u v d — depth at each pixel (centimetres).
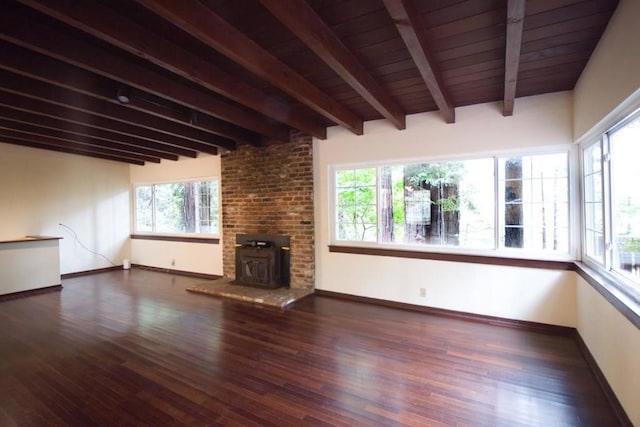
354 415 190
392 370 239
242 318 352
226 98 331
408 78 275
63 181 574
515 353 264
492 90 301
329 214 439
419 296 376
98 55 229
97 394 212
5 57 223
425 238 381
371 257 405
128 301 420
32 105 320
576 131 286
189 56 232
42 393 214
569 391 211
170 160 603
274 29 202
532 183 325
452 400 202
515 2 150
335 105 334
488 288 337
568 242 309
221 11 183
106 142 493
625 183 205
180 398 208
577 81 279
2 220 507
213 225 566
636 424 163
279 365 248
